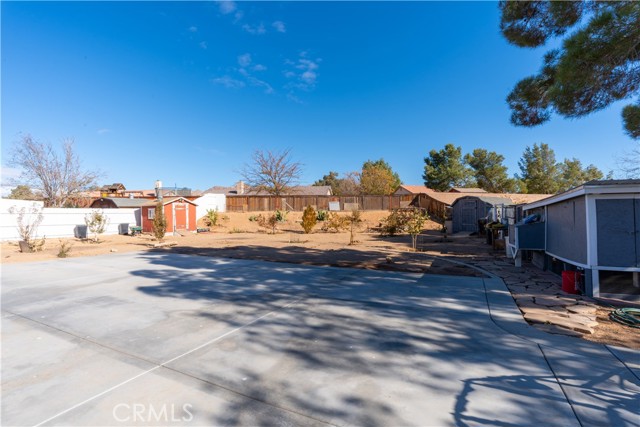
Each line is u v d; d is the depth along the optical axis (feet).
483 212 71.36
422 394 9.03
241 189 156.15
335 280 24.17
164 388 9.57
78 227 70.38
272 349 12.18
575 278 19.52
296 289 21.54
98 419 8.14
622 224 17.83
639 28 17.02
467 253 39.37
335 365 10.81
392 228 66.85
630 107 23.07
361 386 9.48
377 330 13.93
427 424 7.77
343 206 109.29
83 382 9.98
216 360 11.34
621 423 7.68
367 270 28.12
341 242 55.26
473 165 165.78
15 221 63.26
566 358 11.09
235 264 32.37
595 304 17.22
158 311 17.15
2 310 17.83
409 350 11.89
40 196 95.40
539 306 16.97
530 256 32.30
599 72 19.45
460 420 7.88
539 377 9.84
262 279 24.88
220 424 7.89
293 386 9.55
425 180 171.32
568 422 7.75
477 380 9.71
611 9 17.87
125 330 14.43
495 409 8.29
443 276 25.22
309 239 61.31
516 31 27.55
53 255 41.96
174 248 48.42
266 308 17.39
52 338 13.64
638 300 17.67
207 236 73.05
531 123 29.99
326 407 8.51
